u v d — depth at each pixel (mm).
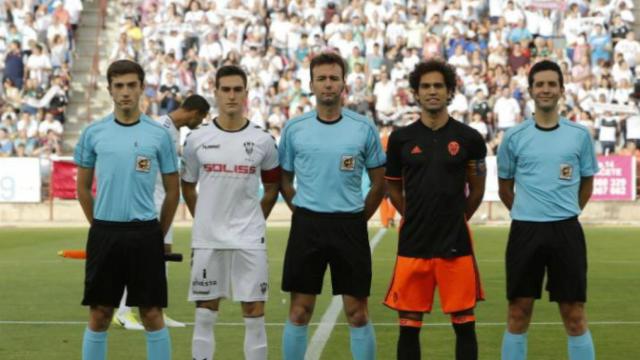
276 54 61375
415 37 62406
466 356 15906
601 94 57844
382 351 19188
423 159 15898
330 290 27625
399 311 16188
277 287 28312
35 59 60688
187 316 23297
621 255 36906
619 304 25297
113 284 15898
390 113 57125
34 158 52750
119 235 15695
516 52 60438
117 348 19578
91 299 15883
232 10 63500
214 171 16531
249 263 16500
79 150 16062
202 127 16844
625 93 57938
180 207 53250
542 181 16031
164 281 16016
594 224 51250
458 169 15938
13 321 22766
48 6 64688
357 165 16312
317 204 16250
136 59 62625
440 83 15781
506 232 46406
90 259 15836
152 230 15867
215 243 16484
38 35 62969
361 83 57781
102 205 15773
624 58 60906
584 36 60969
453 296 15883
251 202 16688
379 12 63156
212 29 63156
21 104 58906
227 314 23438
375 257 35906
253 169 16594
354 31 62031
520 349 16344
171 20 63562
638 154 53719
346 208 16266
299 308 16406
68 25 63531
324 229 16188
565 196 16031
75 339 20562
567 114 56719
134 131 15867
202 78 60156
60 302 25672
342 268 16328
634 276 30953
